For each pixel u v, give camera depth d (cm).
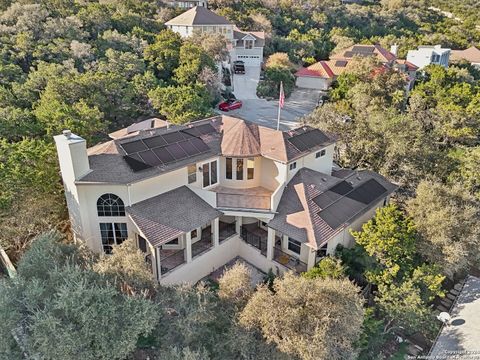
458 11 16150
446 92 5391
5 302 1567
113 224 2462
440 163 3725
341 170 3459
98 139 3794
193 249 2670
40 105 4003
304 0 13050
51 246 2005
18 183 2494
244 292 1931
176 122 4303
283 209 2667
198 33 7294
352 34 11250
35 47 5500
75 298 1527
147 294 1838
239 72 7969
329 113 4219
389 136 3697
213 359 1688
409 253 2439
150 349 1827
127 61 5588
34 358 1507
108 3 8381
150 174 2430
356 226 2773
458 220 2586
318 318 1711
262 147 2894
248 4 11312
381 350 2280
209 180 2909
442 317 2231
